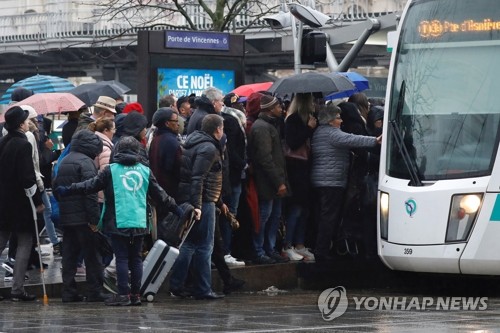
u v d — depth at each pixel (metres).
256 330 13.40
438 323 14.40
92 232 16.98
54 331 13.25
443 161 18.41
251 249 19.58
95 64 66.94
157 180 17.53
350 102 20.44
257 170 19.12
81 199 16.88
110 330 13.35
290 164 19.78
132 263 16.64
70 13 66.12
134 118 16.72
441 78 18.83
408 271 19.33
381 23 24.52
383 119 19.53
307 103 19.67
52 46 67.12
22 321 14.40
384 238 18.98
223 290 18.56
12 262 18.89
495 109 18.19
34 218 17.02
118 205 16.33
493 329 13.63
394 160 19.02
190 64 23.77
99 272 17.19
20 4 84.56
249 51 55.88
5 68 74.62
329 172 19.70
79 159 16.84
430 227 18.23
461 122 18.41
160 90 23.50
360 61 52.59
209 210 17.38
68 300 17.17
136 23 53.41
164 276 17.14
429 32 19.17
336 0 48.34
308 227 20.41
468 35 18.73
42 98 21.86
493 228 17.83
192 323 14.22
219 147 17.23
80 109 20.20
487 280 20.02
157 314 15.36
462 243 17.95
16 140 16.97
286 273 19.75
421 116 18.83
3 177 16.95
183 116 20.00
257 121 19.03
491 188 17.86
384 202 19.02
